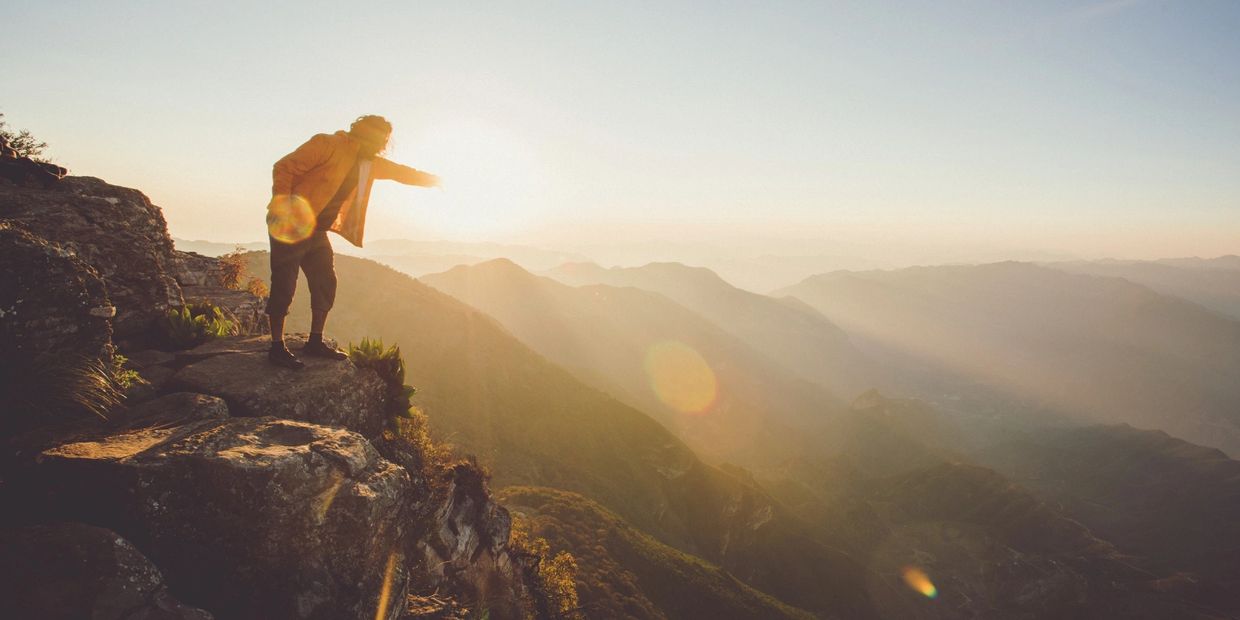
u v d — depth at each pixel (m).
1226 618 128.38
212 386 4.91
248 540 3.45
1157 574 149.50
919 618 123.44
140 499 3.26
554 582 15.63
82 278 4.38
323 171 4.91
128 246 6.51
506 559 11.27
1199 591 138.75
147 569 2.99
